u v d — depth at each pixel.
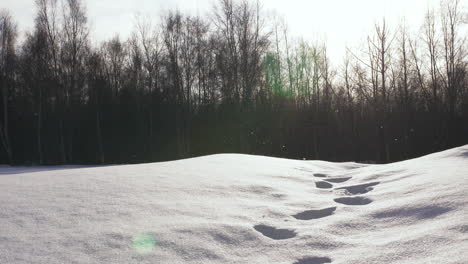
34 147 27.67
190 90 27.83
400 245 2.63
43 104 27.03
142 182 4.89
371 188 5.02
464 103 22.58
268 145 25.70
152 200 4.02
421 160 6.41
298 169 7.33
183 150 27.14
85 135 27.92
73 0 25.69
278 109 26.62
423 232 2.77
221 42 23.91
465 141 22.20
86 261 2.52
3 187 4.57
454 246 2.39
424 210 3.31
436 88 23.14
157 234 3.01
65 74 26.11
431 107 23.14
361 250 2.71
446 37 22.27
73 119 26.70
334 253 2.76
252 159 8.23
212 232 3.12
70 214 3.46
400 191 4.29
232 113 23.73
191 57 27.22
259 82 24.28
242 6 23.33
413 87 23.62
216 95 26.50
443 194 3.57
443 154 6.42
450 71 22.25
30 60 25.70
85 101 27.97
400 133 23.97
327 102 28.73
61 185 4.68
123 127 27.97
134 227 3.16
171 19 26.98
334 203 4.37
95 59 27.42
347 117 28.39
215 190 4.67
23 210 3.55
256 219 3.61
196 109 28.08
